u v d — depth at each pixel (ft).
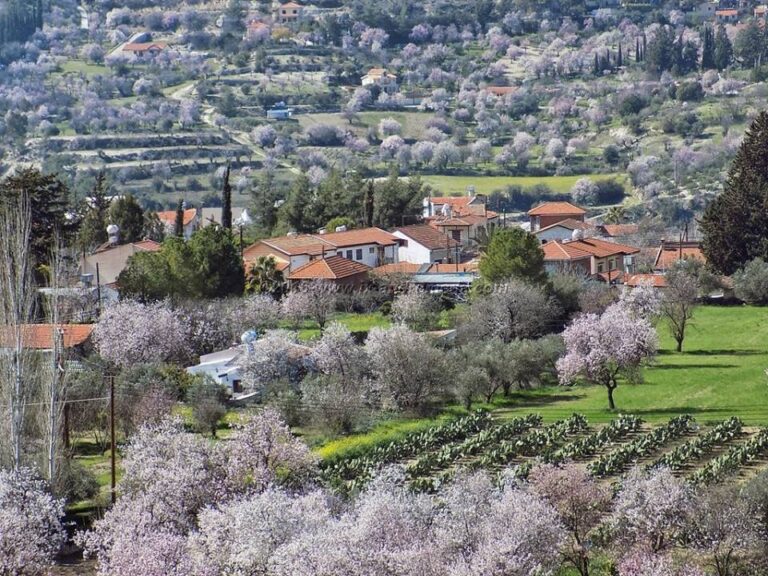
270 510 397.60
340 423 596.29
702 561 417.90
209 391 626.64
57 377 517.14
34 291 576.61
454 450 551.59
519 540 392.47
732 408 625.41
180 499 445.37
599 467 517.96
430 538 399.24
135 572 392.47
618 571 405.59
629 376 641.81
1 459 504.84
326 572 372.38
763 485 434.71
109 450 599.57
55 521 431.84
